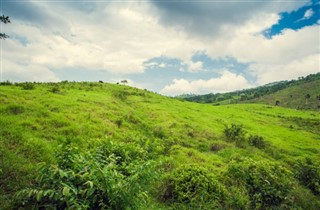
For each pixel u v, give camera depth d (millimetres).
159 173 8023
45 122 16422
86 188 6090
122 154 9375
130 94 48656
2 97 19781
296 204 12781
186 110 42656
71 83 47781
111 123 21109
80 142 14664
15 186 7812
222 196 10797
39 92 27047
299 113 94438
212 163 17531
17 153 10648
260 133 37375
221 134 29000
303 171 17031
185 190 10547
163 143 18922
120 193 5934
